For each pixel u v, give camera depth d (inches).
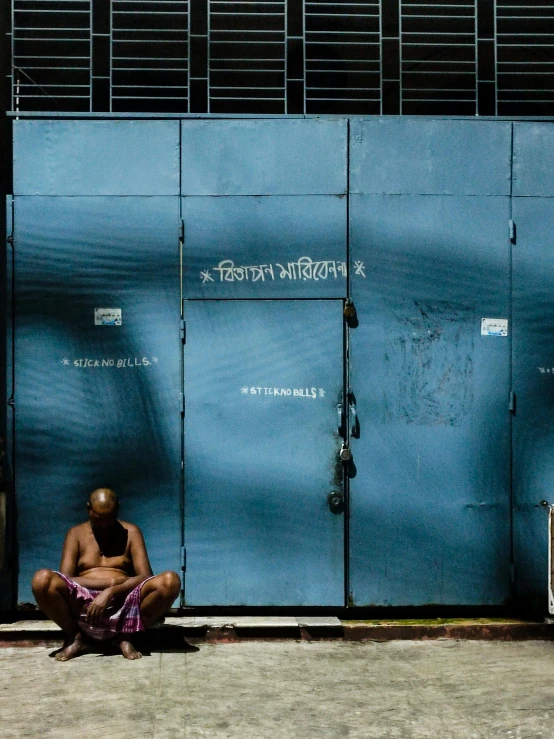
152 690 178.5
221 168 224.5
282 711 167.6
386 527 224.5
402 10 260.5
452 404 225.8
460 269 226.2
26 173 223.8
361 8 259.0
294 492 223.9
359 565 224.1
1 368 223.6
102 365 223.8
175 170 224.5
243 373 223.8
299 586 223.3
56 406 223.1
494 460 226.2
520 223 227.5
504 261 227.0
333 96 264.5
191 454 223.3
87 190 223.9
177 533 222.8
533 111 266.2
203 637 213.8
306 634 216.1
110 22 249.4
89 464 223.1
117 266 223.9
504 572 225.9
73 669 191.9
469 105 268.7
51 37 255.8
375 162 225.5
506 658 202.5
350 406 224.4
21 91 260.7
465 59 263.0
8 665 195.0
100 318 223.8
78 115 231.1
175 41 252.8
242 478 223.3
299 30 255.8
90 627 201.5
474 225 226.7
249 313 224.5
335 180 225.0
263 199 224.5
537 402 227.1
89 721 162.1
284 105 259.0
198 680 185.2
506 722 162.7
